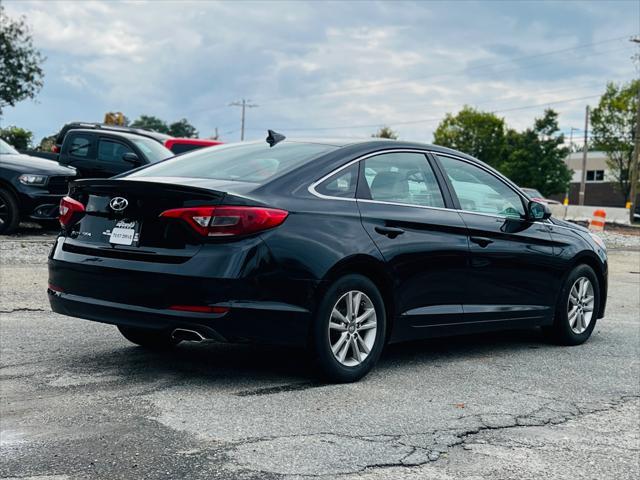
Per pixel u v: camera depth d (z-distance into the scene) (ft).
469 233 18.98
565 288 22.02
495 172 20.85
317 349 15.80
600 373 18.86
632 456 12.84
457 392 16.30
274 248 15.10
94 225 16.17
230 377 16.51
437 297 18.29
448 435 13.34
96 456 11.51
